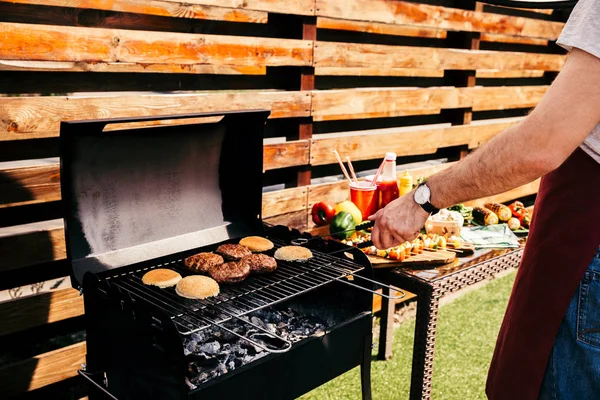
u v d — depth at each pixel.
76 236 1.82
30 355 2.91
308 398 2.84
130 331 1.62
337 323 2.04
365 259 2.02
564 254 1.27
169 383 1.52
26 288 2.78
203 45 2.55
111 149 1.84
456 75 4.03
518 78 5.00
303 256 2.07
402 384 2.99
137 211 1.99
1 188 2.15
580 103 1.04
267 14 2.99
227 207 2.30
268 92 2.89
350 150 3.36
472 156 1.25
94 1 2.30
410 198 1.40
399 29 3.82
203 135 2.11
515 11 4.46
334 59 3.12
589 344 1.23
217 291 1.83
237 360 1.74
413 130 3.74
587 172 1.23
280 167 3.01
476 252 2.56
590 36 1.02
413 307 3.93
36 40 2.06
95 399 1.90
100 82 2.52
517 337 1.38
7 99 2.07
